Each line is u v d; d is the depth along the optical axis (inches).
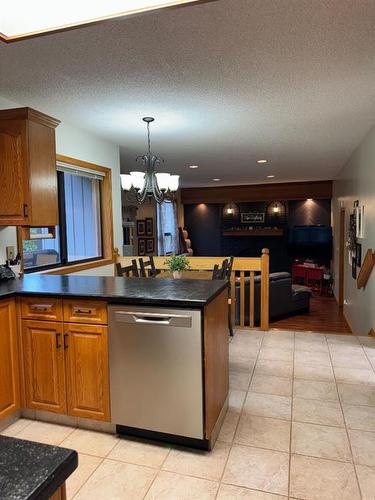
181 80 112.7
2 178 107.7
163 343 81.8
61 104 133.0
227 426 92.2
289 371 125.4
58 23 66.7
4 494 23.6
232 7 74.7
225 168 290.5
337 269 336.2
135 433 88.1
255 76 110.7
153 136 182.7
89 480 73.5
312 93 125.2
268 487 70.9
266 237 435.5
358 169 211.5
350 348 148.1
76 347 89.3
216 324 87.6
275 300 256.1
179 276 153.2
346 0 73.1
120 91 121.0
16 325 94.0
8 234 123.7
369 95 127.8
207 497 68.6
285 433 88.9
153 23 80.0
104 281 106.1
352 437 87.0
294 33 85.7
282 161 260.4
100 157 185.9
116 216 201.6
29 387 94.6
